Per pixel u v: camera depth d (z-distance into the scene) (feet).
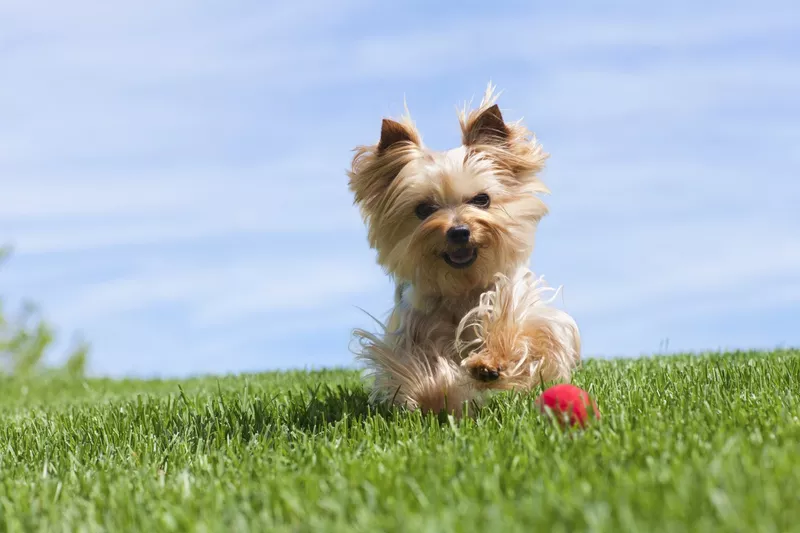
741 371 4.04
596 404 3.50
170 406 4.22
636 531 2.32
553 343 3.91
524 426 3.34
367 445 3.34
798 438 3.05
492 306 3.90
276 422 3.71
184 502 2.93
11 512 2.97
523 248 4.00
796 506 2.46
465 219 3.87
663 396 3.69
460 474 2.97
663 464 2.91
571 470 2.89
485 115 4.09
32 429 3.99
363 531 2.53
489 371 3.71
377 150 4.06
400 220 4.02
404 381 3.83
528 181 4.10
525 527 2.48
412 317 4.02
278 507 2.84
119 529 2.83
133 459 3.46
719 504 2.45
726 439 3.06
